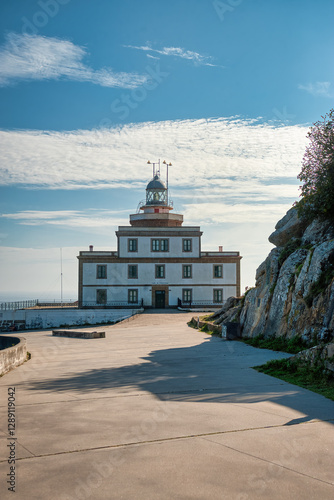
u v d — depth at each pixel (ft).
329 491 16.94
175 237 203.10
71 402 31.45
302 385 36.88
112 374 44.57
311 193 70.13
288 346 57.82
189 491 16.87
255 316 74.95
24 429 24.58
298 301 60.85
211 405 30.07
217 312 111.04
